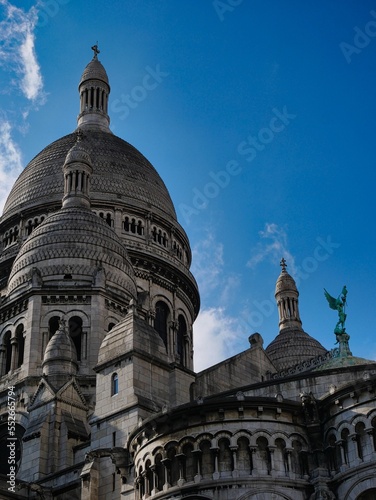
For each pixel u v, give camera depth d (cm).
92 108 11606
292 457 4819
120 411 5731
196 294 9919
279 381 5759
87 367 7275
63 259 7888
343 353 6253
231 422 4853
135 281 8350
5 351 7700
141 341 6009
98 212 9494
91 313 7562
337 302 6494
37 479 6066
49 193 9638
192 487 4716
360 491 4556
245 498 4628
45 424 6312
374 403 4712
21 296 7688
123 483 5266
